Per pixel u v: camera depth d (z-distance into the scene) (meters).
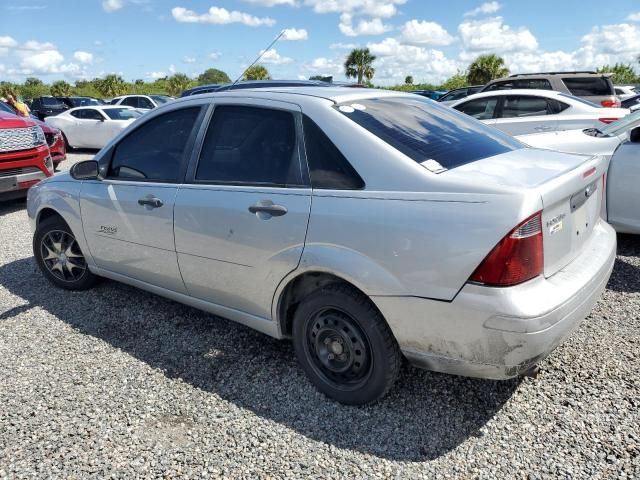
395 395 2.77
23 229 6.44
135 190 3.41
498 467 2.25
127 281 3.77
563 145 4.98
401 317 2.35
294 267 2.63
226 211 2.88
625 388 2.73
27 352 3.33
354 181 2.50
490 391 2.77
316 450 2.40
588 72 10.55
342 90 3.09
